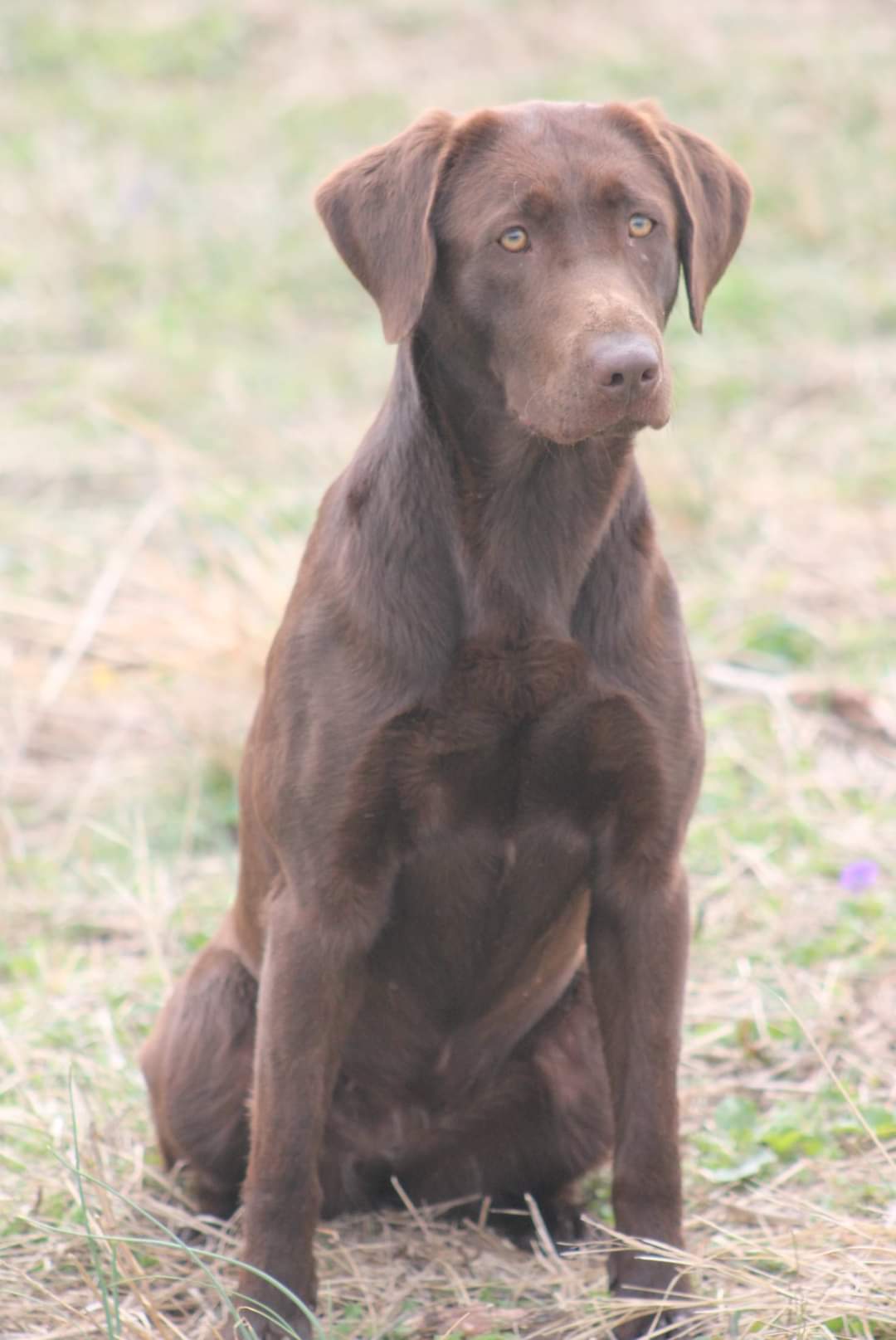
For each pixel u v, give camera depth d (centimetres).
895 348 1872
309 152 2452
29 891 999
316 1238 717
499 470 630
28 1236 687
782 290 2000
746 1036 827
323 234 2222
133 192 2167
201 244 2186
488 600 628
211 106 2602
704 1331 615
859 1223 644
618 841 647
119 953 946
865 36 2669
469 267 634
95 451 1623
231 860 1037
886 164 2322
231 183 2364
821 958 891
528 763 636
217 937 758
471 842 648
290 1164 629
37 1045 845
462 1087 716
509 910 665
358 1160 732
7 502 1521
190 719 1122
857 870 853
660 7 2798
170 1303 654
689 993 870
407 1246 712
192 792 1076
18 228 2214
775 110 2470
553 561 630
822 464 1556
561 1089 720
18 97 2630
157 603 1292
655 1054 641
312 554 662
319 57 2722
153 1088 730
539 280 618
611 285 608
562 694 628
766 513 1442
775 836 1004
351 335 1980
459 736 628
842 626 1240
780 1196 703
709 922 928
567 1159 727
